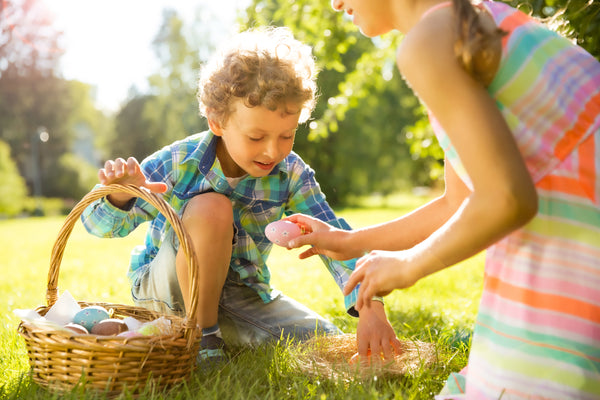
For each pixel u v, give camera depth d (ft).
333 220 7.36
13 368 6.07
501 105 4.07
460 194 5.20
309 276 14.60
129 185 5.62
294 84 5.99
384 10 4.44
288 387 5.34
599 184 3.99
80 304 6.53
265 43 6.36
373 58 22.75
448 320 8.73
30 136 106.22
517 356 3.99
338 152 75.36
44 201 96.73
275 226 5.90
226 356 6.46
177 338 5.26
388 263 4.09
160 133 97.50
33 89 104.68
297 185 7.30
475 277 13.75
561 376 3.87
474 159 3.60
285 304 7.44
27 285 13.16
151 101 98.32
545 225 4.01
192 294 5.26
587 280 3.90
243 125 6.08
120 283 13.24
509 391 3.99
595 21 7.65
